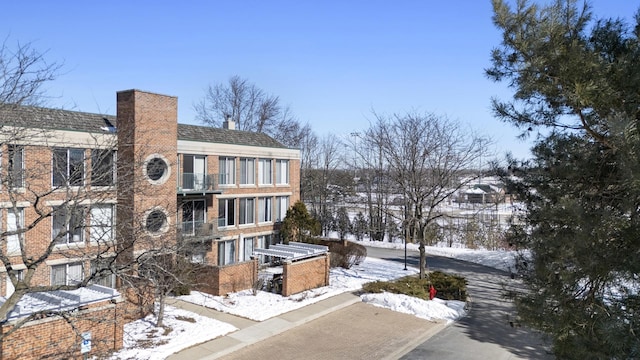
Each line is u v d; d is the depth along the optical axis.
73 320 13.12
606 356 8.35
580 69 8.70
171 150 25.64
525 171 13.29
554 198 10.73
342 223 52.06
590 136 10.18
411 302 22.52
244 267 24.64
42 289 10.48
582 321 8.98
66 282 20.12
